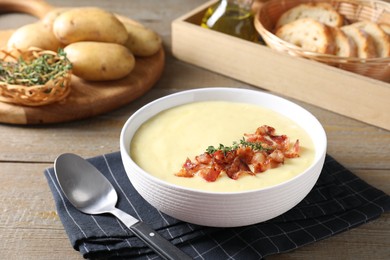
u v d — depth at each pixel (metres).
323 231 0.68
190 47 0.96
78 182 0.72
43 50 0.91
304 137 0.72
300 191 0.65
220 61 0.94
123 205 0.71
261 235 0.67
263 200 0.63
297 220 0.69
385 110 0.84
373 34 0.94
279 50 0.90
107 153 0.80
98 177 0.73
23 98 0.84
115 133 0.84
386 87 0.83
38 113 0.85
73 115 0.86
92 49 0.89
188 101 0.77
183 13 1.12
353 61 0.86
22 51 0.91
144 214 0.70
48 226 0.70
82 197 0.71
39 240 0.69
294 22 0.95
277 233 0.67
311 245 0.68
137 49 0.95
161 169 0.68
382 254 0.67
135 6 1.14
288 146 0.70
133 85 0.90
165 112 0.76
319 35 0.92
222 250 0.66
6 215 0.71
